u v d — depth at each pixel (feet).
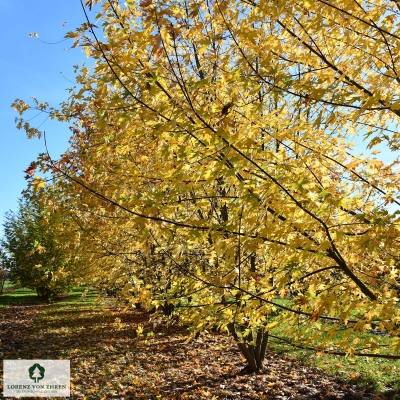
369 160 10.76
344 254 9.82
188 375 24.70
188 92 8.04
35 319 52.54
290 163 8.98
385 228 8.09
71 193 12.32
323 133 10.57
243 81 7.84
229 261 10.69
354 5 8.18
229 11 8.89
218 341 33.24
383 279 10.53
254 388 21.61
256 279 10.10
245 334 12.64
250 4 8.73
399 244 9.01
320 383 22.30
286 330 9.99
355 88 9.18
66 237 17.34
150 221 9.20
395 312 8.23
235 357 28.25
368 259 10.44
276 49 9.09
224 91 8.62
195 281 11.08
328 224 8.28
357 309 8.10
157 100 8.50
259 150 7.29
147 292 12.45
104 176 11.68
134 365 27.43
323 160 10.52
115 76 8.16
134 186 10.66
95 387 22.45
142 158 11.08
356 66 9.34
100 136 12.40
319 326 10.01
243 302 10.14
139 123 9.16
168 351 30.89
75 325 45.88
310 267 11.05
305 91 8.63
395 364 24.20
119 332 39.60
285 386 21.85
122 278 21.66
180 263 15.02
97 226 15.85
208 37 8.98
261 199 7.62
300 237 8.68
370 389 20.83
